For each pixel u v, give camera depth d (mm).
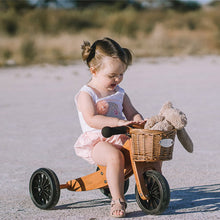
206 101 10602
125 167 3846
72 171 5363
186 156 5988
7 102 11000
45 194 4082
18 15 42906
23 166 5641
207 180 4879
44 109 9961
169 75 16766
